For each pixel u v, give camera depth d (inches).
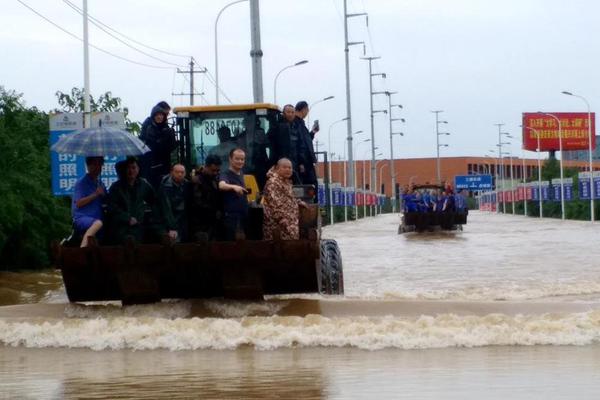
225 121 991.6
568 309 756.0
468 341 633.6
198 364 581.9
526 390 472.1
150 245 772.6
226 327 682.8
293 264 773.9
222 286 786.2
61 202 1953.7
